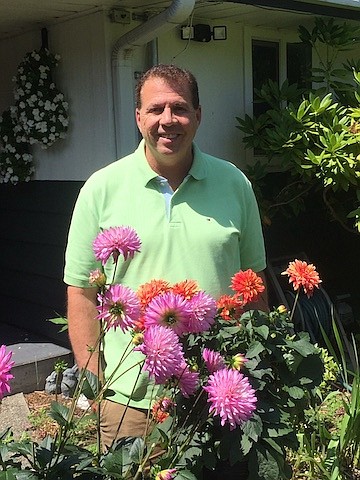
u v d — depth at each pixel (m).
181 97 1.98
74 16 4.22
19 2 3.84
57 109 4.43
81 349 2.08
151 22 3.73
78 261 2.08
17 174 4.86
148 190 2.06
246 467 1.69
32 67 4.45
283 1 4.23
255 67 5.09
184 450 1.55
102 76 4.14
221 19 4.68
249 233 2.22
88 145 4.36
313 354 1.79
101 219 2.07
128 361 2.02
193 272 2.03
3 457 1.58
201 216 2.05
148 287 1.62
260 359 1.67
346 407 2.78
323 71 4.79
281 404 1.72
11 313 5.36
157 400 1.73
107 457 1.52
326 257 5.85
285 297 4.89
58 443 1.57
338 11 4.64
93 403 1.65
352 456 2.89
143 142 2.11
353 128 4.24
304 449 2.80
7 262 5.36
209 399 1.42
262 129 4.67
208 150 4.72
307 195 5.45
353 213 4.35
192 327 1.50
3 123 4.81
